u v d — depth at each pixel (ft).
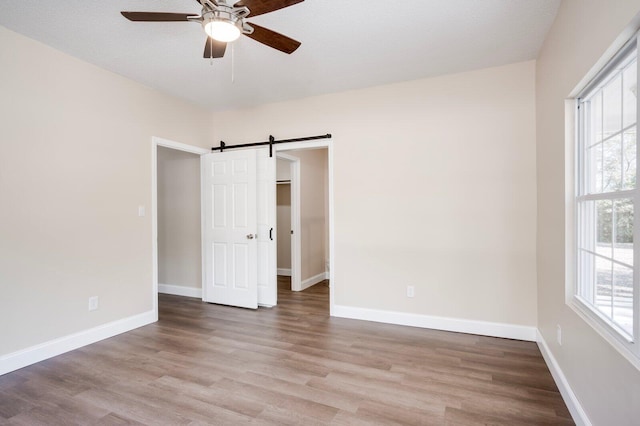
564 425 6.24
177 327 11.82
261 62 10.44
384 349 9.79
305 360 9.07
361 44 9.32
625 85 5.30
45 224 9.34
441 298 11.46
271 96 13.50
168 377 8.16
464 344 10.14
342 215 12.87
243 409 6.80
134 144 11.91
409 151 11.87
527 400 7.07
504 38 9.02
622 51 4.98
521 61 10.43
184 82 12.04
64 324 9.75
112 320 11.07
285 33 8.71
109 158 11.05
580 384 6.22
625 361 4.50
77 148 10.14
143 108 12.25
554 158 8.14
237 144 15.02
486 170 10.89
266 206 14.34
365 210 12.51
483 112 10.92
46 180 9.37
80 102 10.23
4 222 8.50
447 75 11.35
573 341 6.65
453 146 11.29
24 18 8.07
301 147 13.64
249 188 14.02
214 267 14.88
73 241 10.02
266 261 14.43
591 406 5.68
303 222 17.90
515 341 10.38
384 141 12.23
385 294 12.23
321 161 20.04
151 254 12.44
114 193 11.21
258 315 13.15
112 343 10.36
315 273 19.26
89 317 10.39
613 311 5.50
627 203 5.13
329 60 10.28
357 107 12.66
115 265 11.19
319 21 8.18
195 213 16.05
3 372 8.37
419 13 7.87
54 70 9.57
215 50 7.89
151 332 11.34
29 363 8.87
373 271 12.40
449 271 11.35
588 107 6.85
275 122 14.20
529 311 10.44
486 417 6.48
